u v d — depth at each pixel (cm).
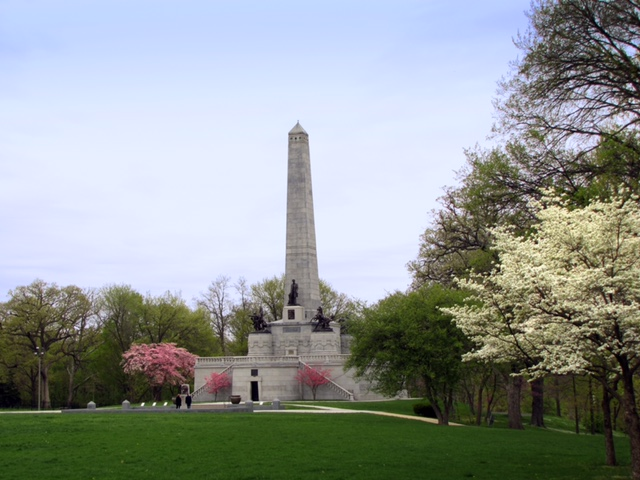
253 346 10944
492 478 3186
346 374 9538
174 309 12138
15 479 3128
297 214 11175
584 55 3691
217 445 4116
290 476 3186
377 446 4169
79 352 11125
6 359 10519
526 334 3112
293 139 11269
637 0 3509
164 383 10900
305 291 11025
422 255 7312
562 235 2973
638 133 3741
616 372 2923
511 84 4072
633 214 2966
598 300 2844
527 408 10338
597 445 4731
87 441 4247
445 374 5728
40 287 10769
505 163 4547
